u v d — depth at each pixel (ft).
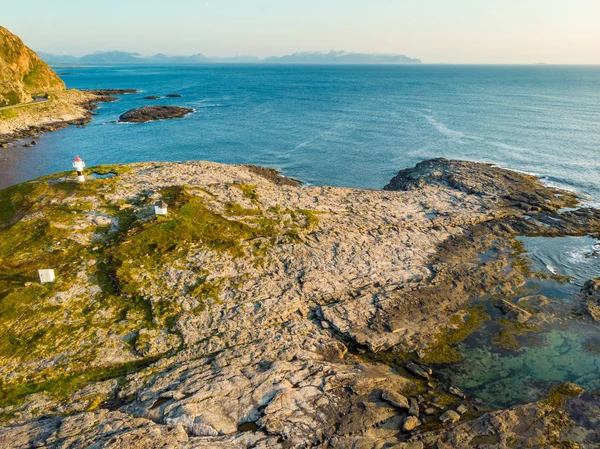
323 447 53.42
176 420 54.75
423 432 57.00
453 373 69.92
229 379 61.82
